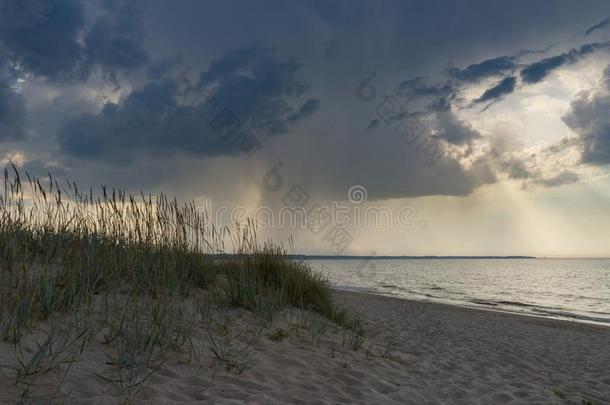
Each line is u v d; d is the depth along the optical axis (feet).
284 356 13.43
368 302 45.16
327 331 17.75
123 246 16.69
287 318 17.85
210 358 11.79
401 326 27.53
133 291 14.90
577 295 86.74
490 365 18.22
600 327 37.35
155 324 12.23
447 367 16.61
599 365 20.99
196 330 13.75
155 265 16.25
